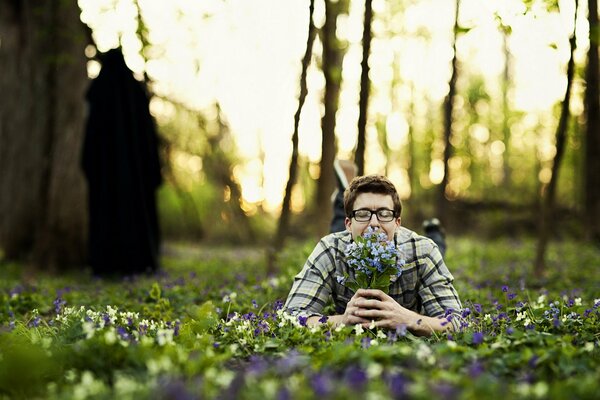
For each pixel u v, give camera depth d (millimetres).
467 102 26188
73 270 11008
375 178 4457
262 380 3010
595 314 4664
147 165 10234
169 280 8344
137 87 10141
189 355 3449
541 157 25562
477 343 3824
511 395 2826
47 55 10336
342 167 6828
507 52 24828
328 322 4234
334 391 2715
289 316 4301
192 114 19828
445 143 13039
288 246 12539
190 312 5582
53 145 10211
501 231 22344
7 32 13812
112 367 3330
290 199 9750
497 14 7059
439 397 2678
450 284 4629
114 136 9852
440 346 3557
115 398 2783
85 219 11398
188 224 24266
